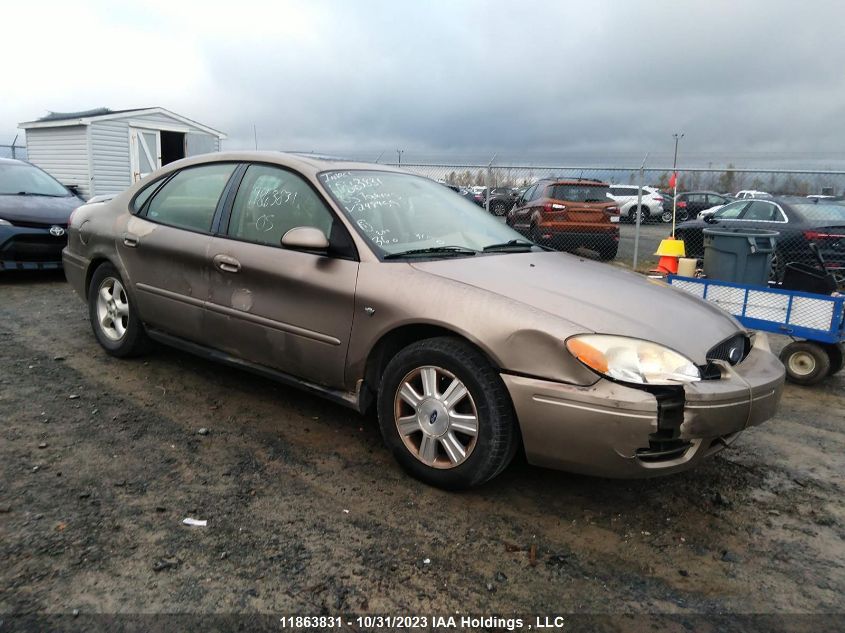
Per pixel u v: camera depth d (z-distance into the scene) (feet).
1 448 10.53
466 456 9.46
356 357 10.53
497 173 40.52
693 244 41.06
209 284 12.53
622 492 10.36
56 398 12.84
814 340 17.12
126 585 7.32
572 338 8.76
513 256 11.82
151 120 67.41
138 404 12.77
